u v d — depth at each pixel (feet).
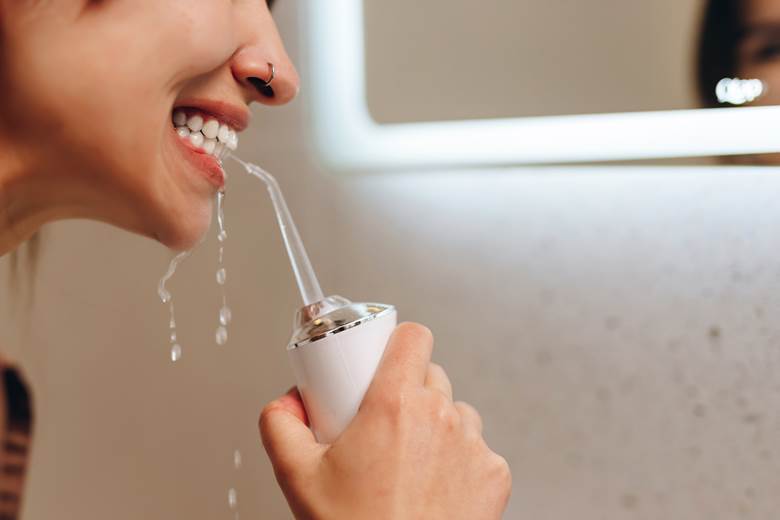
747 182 3.03
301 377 2.02
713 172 3.08
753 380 3.04
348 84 3.49
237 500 3.63
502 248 3.38
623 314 3.22
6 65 1.74
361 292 3.55
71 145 1.80
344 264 3.57
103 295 3.41
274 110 3.61
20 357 3.15
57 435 3.26
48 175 1.85
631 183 3.20
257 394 3.64
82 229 3.35
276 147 3.62
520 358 3.36
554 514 3.31
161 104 1.85
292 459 1.94
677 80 2.92
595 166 3.10
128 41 1.77
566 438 3.30
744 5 2.80
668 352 3.16
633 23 2.98
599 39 3.03
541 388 3.33
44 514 3.19
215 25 1.88
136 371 3.47
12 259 3.15
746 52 2.80
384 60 3.36
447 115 3.27
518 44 3.15
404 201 3.50
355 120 3.50
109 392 3.39
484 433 3.41
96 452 3.36
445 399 1.94
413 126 3.37
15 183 1.85
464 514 1.86
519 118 3.16
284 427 2.00
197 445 3.57
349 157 3.52
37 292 3.22
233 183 3.64
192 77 1.91
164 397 3.52
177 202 2.01
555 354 3.31
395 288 3.51
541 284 3.33
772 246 3.00
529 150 3.20
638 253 3.19
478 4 3.21
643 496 3.20
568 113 3.09
